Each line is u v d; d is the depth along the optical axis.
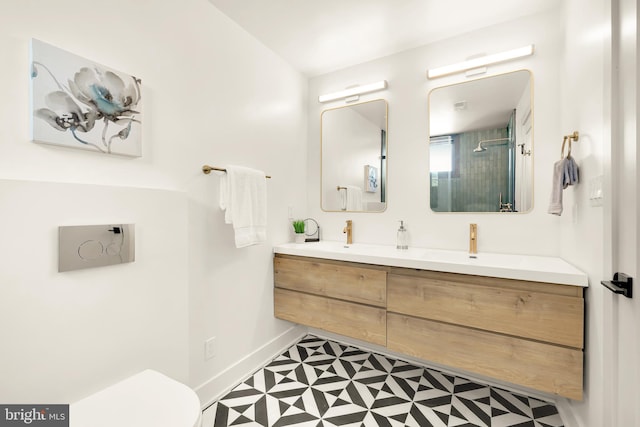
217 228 1.73
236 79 1.88
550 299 1.33
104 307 1.14
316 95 2.59
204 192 1.65
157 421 0.90
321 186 2.58
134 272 1.24
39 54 1.00
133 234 1.22
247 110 1.96
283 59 2.32
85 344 1.08
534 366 1.36
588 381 1.23
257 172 1.86
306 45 2.14
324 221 2.56
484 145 1.96
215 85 1.73
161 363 1.33
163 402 0.99
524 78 1.84
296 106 2.47
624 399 0.86
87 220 1.09
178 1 1.52
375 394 1.69
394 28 1.95
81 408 0.96
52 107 1.03
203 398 1.61
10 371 0.91
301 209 2.54
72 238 1.04
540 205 1.79
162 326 1.34
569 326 1.29
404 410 1.55
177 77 1.51
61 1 1.08
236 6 1.73
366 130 2.36
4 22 0.95
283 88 2.32
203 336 1.64
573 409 1.41
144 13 1.37
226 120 1.80
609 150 0.94
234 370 1.82
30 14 1.00
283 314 2.16
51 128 1.03
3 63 0.95
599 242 1.09
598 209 1.10
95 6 1.19
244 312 1.93
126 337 1.20
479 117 1.97
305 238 2.46
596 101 1.12
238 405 1.61
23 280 0.94
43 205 0.98
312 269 2.03
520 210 1.86
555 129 1.75
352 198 2.43
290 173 2.39
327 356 2.17
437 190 2.11
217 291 1.73
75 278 1.06
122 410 0.95
